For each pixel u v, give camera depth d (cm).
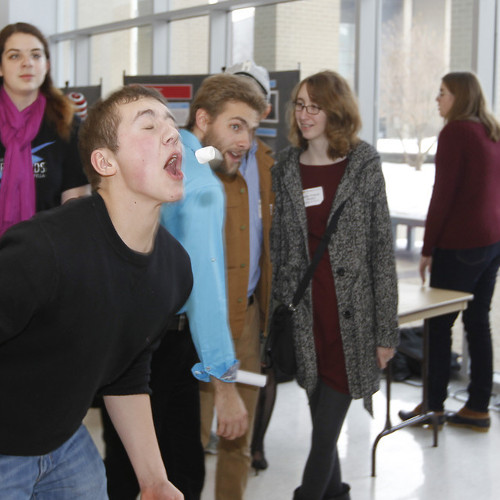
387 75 456
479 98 338
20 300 105
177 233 169
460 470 313
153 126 117
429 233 346
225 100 194
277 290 239
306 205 232
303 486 236
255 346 232
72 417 125
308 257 230
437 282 353
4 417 119
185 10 595
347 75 470
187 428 195
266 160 235
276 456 329
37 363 116
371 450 334
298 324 232
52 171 245
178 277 135
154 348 144
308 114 226
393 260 228
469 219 338
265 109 202
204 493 282
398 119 453
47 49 247
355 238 225
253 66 248
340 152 227
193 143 179
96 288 114
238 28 561
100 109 120
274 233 239
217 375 170
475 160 332
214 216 169
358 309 226
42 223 111
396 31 445
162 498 142
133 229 121
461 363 430
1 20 748
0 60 238
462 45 409
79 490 135
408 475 308
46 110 246
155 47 636
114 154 117
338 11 471
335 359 230
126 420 143
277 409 390
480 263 342
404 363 432
